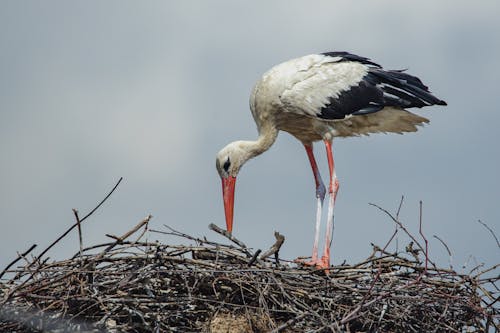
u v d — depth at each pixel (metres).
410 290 11.78
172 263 11.59
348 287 11.91
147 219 11.60
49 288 11.15
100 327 11.06
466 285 12.17
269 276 11.77
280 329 11.30
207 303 11.70
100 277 11.46
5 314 10.62
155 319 11.34
